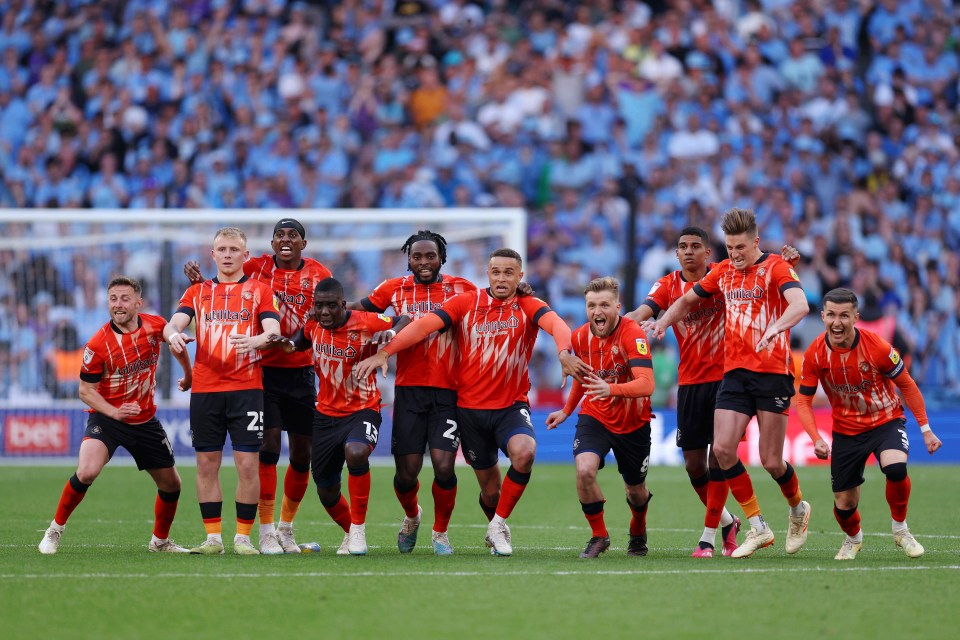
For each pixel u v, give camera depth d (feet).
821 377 97.04
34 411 207.92
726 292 98.43
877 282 257.55
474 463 100.22
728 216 96.48
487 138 285.23
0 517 130.62
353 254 224.94
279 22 305.73
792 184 277.23
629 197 229.66
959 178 284.00
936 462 214.69
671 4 310.24
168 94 291.99
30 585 77.87
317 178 277.64
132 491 161.38
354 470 95.55
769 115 292.81
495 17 311.27
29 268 222.48
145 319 97.81
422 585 78.69
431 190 275.18
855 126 290.76
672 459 211.82
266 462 101.35
